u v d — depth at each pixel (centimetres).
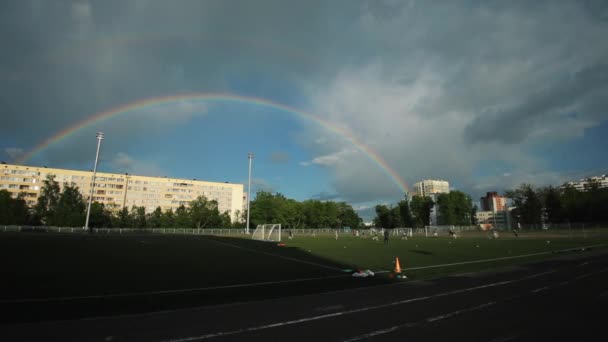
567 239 4362
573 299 962
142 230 8844
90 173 12512
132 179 13275
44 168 11775
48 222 8588
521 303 916
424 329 684
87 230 6738
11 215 7962
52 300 943
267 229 6053
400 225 11612
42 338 623
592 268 1596
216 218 11050
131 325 709
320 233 8981
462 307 873
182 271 1553
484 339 624
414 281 1287
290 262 1961
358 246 3612
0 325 703
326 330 678
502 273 1482
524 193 9088
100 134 6900
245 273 1495
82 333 654
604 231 5250
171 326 703
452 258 2166
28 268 1622
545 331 671
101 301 935
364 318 769
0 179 11219
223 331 671
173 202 13938
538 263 1834
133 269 1616
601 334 652
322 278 1356
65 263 1836
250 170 7412
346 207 12775
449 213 10812
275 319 759
